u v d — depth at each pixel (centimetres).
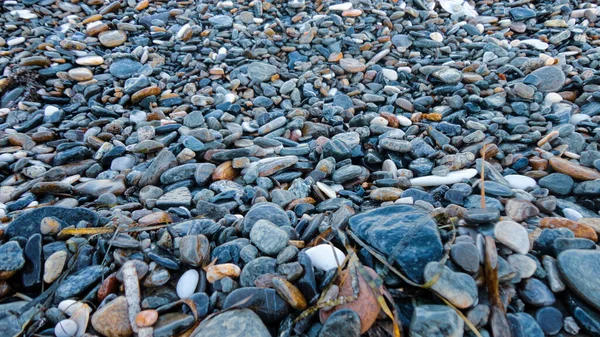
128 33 425
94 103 334
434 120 310
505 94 321
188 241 170
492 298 142
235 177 256
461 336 130
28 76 353
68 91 349
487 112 307
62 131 300
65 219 183
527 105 307
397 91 350
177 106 339
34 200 225
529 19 427
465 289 137
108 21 440
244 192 230
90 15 456
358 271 150
